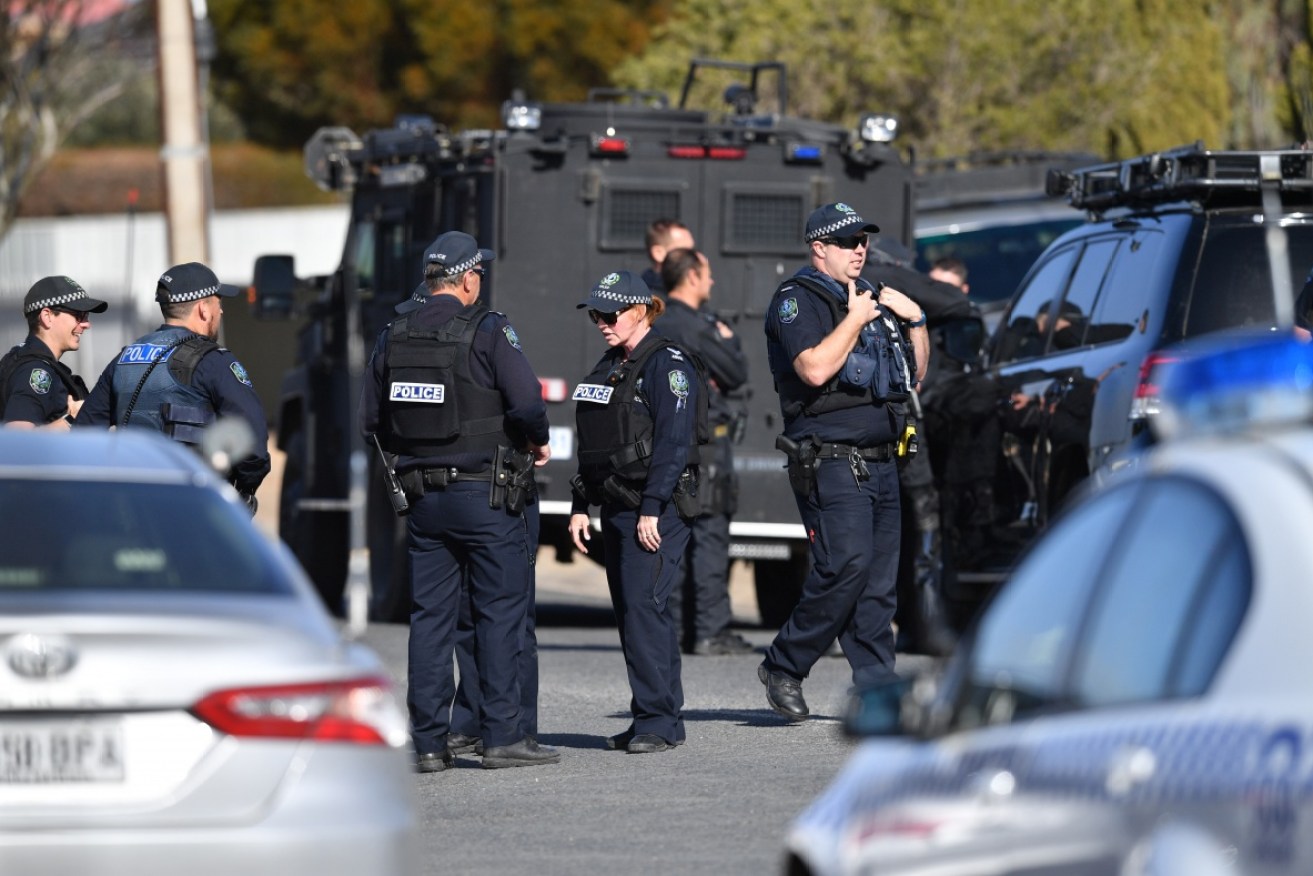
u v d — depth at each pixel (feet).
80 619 58.44
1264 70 370.53
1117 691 43.11
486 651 105.70
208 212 247.50
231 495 68.33
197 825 58.39
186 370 108.37
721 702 130.11
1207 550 42.01
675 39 389.19
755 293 178.81
